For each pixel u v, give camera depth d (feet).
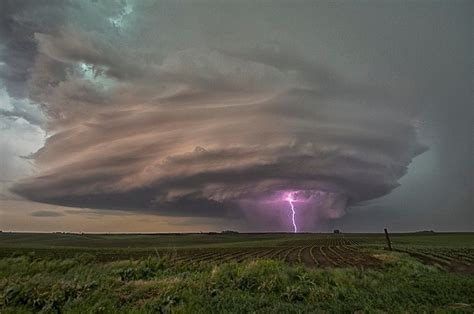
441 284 63.77
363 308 45.75
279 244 405.59
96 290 48.98
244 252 227.40
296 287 56.03
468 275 89.97
